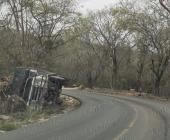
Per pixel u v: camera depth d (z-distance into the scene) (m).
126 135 16.12
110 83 80.50
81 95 48.44
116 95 50.59
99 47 78.69
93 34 74.94
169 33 51.91
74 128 18.09
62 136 15.51
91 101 38.22
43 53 44.91
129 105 33.25
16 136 15.36
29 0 43.22
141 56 62.62
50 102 32.47
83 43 76.62
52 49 48.25
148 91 67.81
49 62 46.94
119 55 78.00
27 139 14.62
